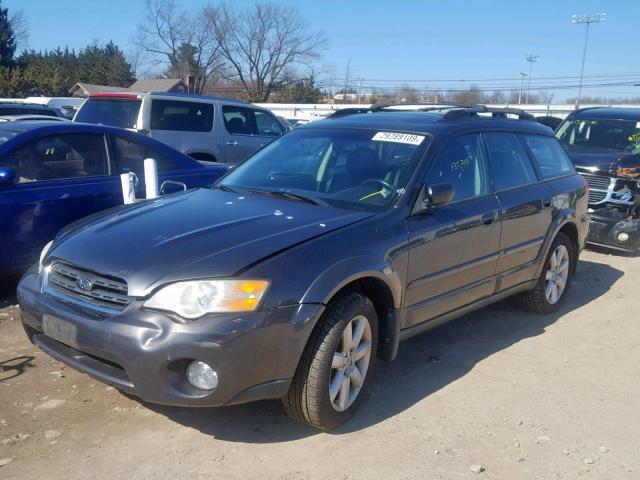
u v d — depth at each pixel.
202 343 3.24
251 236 3.73
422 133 4.83
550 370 4.88
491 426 3.97
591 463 3.62
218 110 11.69
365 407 4.12
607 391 4.55
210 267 3.40
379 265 3.89
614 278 7.72
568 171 6.43
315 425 3.71
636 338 5.65
